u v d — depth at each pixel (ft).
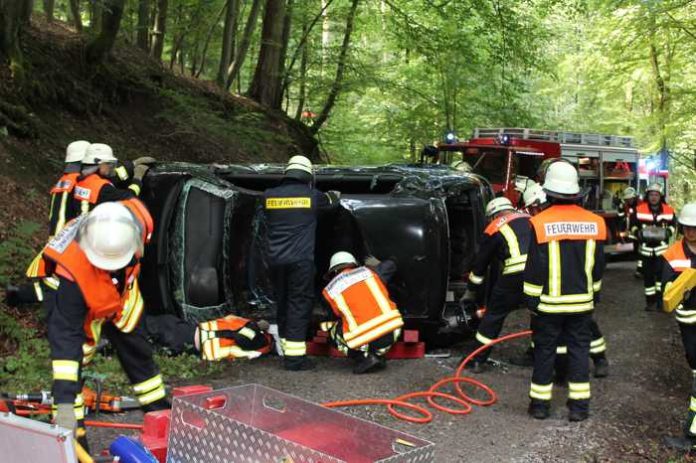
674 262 17.75
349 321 21.24
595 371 22.22
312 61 64.28
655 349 25.79
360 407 18.62
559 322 18.12
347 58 63.82
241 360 22.27
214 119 43.73
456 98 67.82
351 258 22.20
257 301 23.71
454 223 26.30
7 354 20.47
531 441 16.74
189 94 46.83
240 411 12.65
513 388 20.93
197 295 22.38
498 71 68.13
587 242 17.88
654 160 68.90
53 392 12.12
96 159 21.02
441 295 22.43
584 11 61.46
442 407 18.65
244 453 10.59
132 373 14.62
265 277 23.85
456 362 23.17
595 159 45.21
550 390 18.40
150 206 22.88
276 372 21.36
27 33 37.96
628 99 90.38
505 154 39.73
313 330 23.88
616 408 19.31
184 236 22.53
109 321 14.12
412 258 22.24
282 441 10.08
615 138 47.39
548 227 17.85
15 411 13.15
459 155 41.60
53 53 38.09
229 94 56.24
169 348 21.65
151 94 43.60
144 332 14.60
